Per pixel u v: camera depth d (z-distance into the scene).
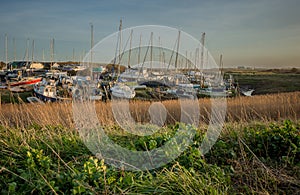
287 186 3.34
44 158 3.63
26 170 3.42
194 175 3.30
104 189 2.95
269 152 4.43
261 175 3.58
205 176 3.39
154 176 3.62
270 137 4.57
